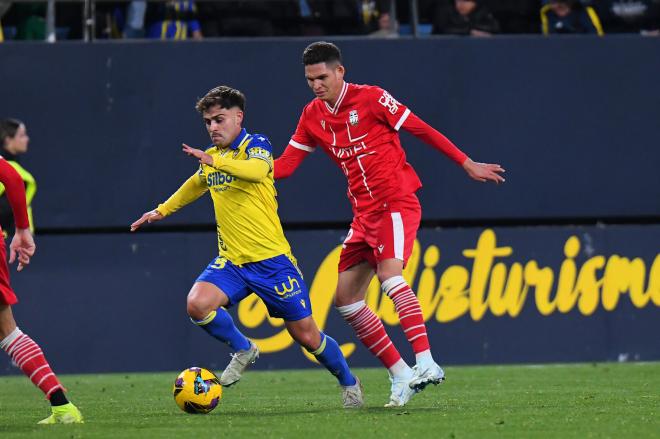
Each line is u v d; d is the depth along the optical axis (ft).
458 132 142.31
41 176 138.31
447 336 139.23
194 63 139.95
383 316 137.90
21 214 71.61
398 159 84.02
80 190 138.72
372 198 83.30
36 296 136.26
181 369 137.59
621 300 141.49
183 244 138.41
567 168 143.64
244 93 140.36
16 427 70.13
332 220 141.18
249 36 149.48
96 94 139.13
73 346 136.36
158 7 148.36
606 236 141.79
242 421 72.64
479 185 142.31
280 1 150.61
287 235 139.44
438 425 68.95
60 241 137.08
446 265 139.85
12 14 146.10
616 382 110.83
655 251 142.10
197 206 139.74
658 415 75.61
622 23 155.22
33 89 138.51
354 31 150.92
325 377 124.57
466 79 142.31
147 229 141.08
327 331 139.03
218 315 80.69
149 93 139.64
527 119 143.02
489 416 74.79
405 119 83.10
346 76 140.87
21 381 127.03
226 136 78.84
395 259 82.33
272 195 80.64
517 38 143.13
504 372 126.82
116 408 87.10
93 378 128.16
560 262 141.08
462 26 148.87
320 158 140.97
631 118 144.56
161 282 138.00
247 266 80.02
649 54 144.87
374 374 126.62
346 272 84.94
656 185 144.87
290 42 140.97
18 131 130.41
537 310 140.56
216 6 149.79
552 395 95.55
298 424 70.08
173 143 139.64
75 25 147.95
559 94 143.54
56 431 66.90
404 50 141.69
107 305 137.18
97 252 137.59
